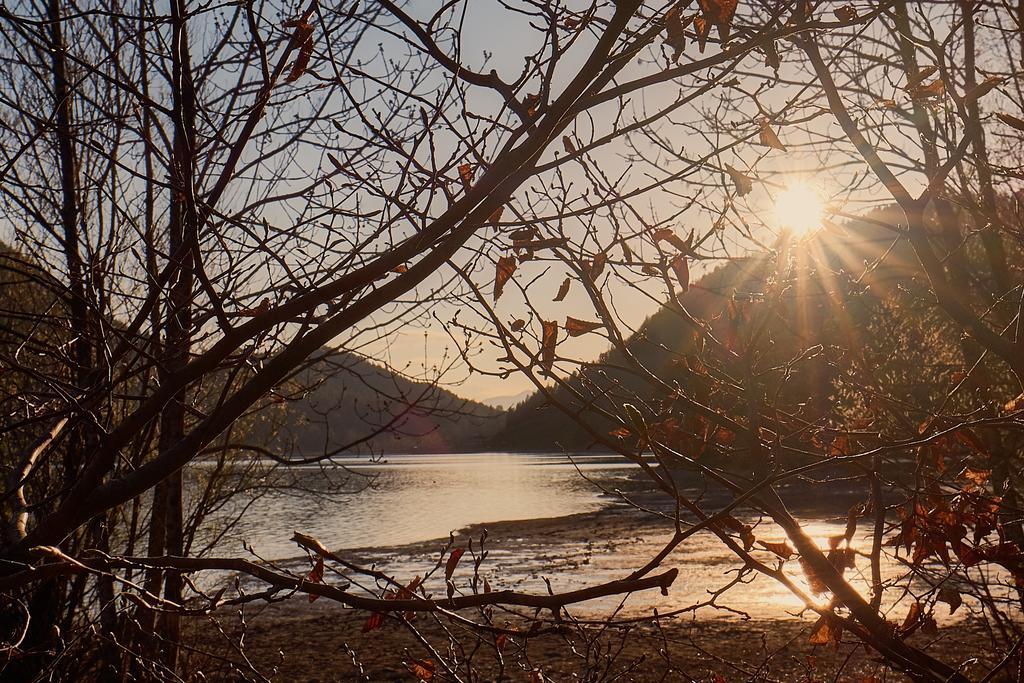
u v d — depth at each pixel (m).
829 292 3.80
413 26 2.69
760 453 3.14
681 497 2.71
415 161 2.81
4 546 2.49
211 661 7.01
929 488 3.49
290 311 2.34
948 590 3.52
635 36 2.50
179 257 3.49
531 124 2.38
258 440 8.63
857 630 2.99
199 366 2.44
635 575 2.20
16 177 4.34
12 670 5.83
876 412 4.05
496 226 2.82
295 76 2.73
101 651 5.61
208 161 4.63
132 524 7.98
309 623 16.59
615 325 3.07
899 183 4.96
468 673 3.24
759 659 9.36
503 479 83.62
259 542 29.52
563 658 9.06
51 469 6.13
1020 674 3.52
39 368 4.69
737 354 3.28
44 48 2.53
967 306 5.92
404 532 36.88
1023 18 4.52
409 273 2.31
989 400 5.28
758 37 2.36
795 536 3.07
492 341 2.97
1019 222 5.51
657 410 3.26
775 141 2.68
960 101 4.23
